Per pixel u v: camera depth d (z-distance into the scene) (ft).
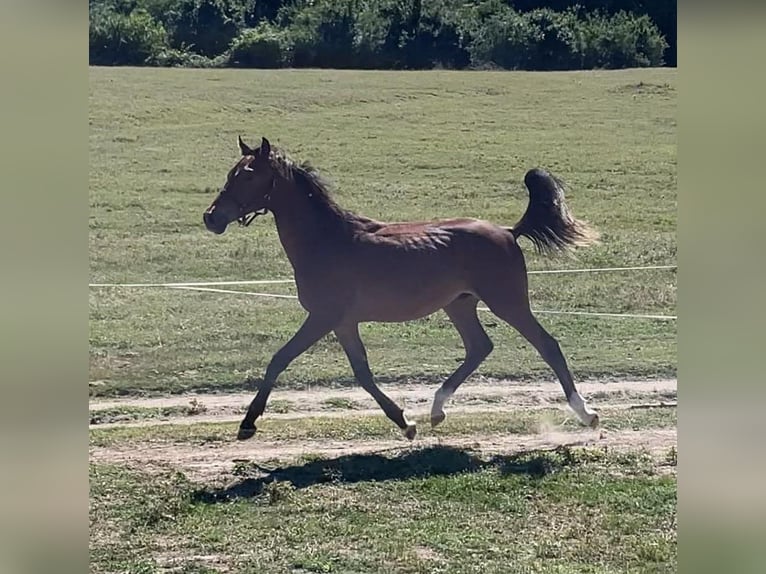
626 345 33.12
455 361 31.71
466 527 22.34
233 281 37.88
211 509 22.82
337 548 21.44
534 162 48.85
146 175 46.42
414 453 25.27
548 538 22.07
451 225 25.41
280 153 25.00
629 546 22.02
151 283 37.27
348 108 54.49
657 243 40.93
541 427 27.43
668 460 25.55
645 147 50.49
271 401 29.14
